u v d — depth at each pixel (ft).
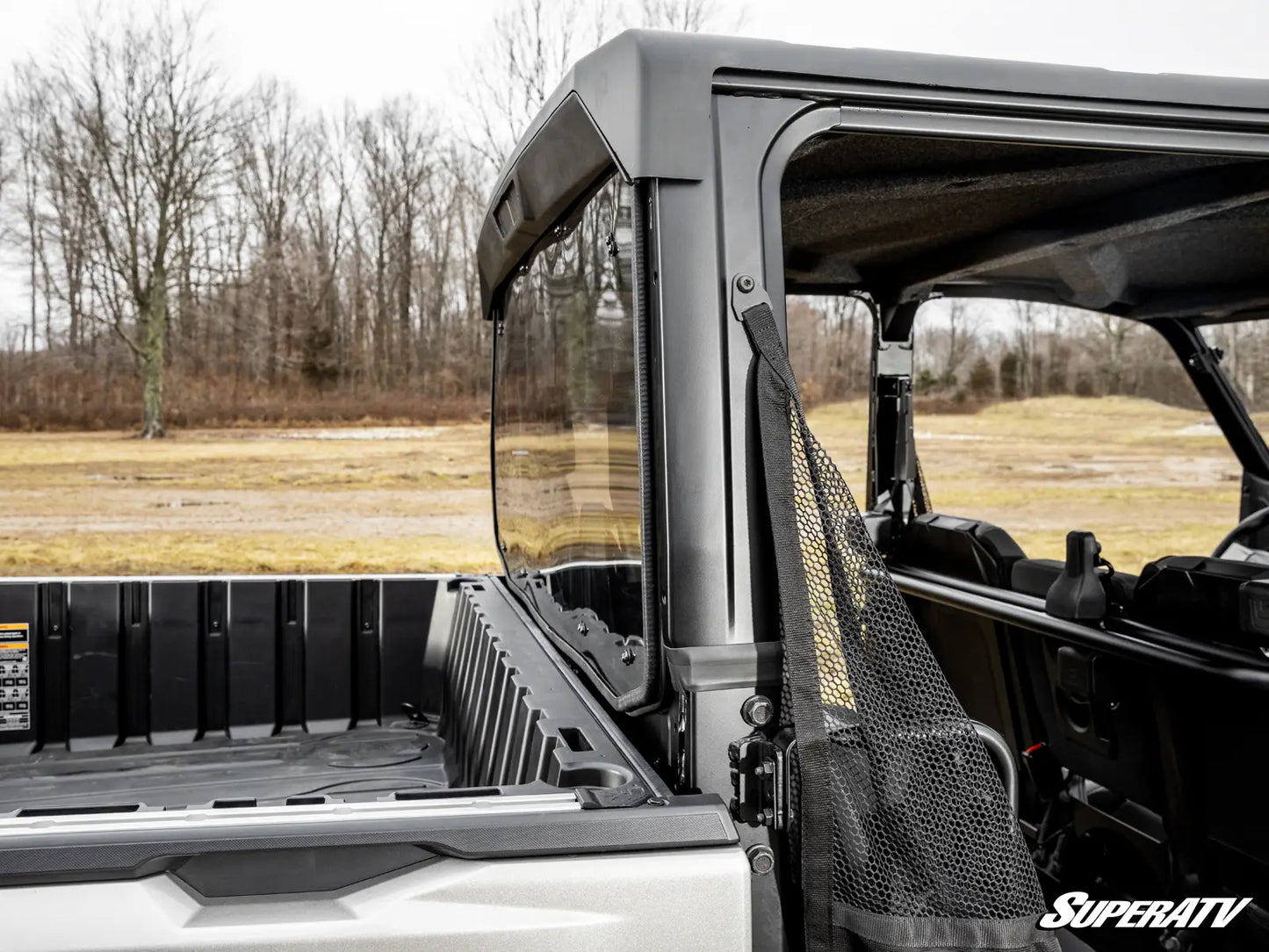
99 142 56.29
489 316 7.25
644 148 3.16
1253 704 5.60
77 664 7.61
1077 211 6.10
